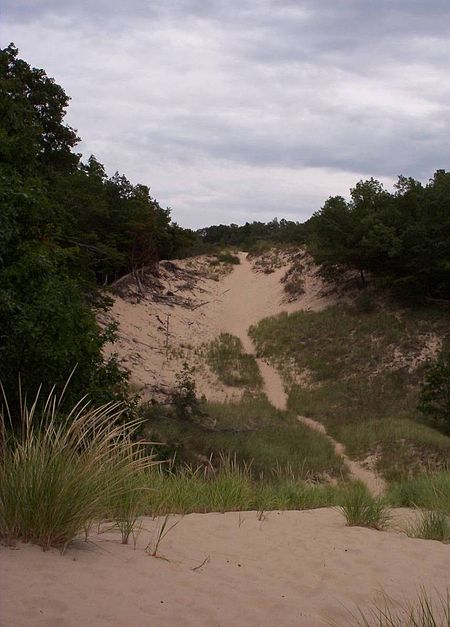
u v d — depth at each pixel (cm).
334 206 4250
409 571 533
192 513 743
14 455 450
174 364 3562
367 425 2633
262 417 2733
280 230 6962
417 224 3816
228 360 3716
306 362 3653
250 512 791
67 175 2973
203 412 2536
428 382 2839
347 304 4184
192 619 344
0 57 1967
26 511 419
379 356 3519
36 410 1073
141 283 4394
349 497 863
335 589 456
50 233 1645
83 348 1316
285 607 393
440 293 3934
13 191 1234
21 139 1595
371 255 3972
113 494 520
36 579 358
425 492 1017
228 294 4816
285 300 4597
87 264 2428
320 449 2284
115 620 322
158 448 1563
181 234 5262
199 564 469
